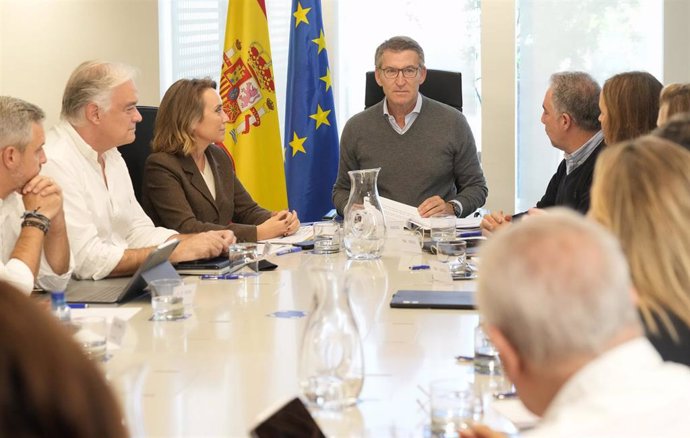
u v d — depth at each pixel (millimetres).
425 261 2988
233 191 3809
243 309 2234
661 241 1389
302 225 3912
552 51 5082
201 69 5328
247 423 1390
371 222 3031
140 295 2443
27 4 4930
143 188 3604
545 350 981
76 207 2830
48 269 2564
